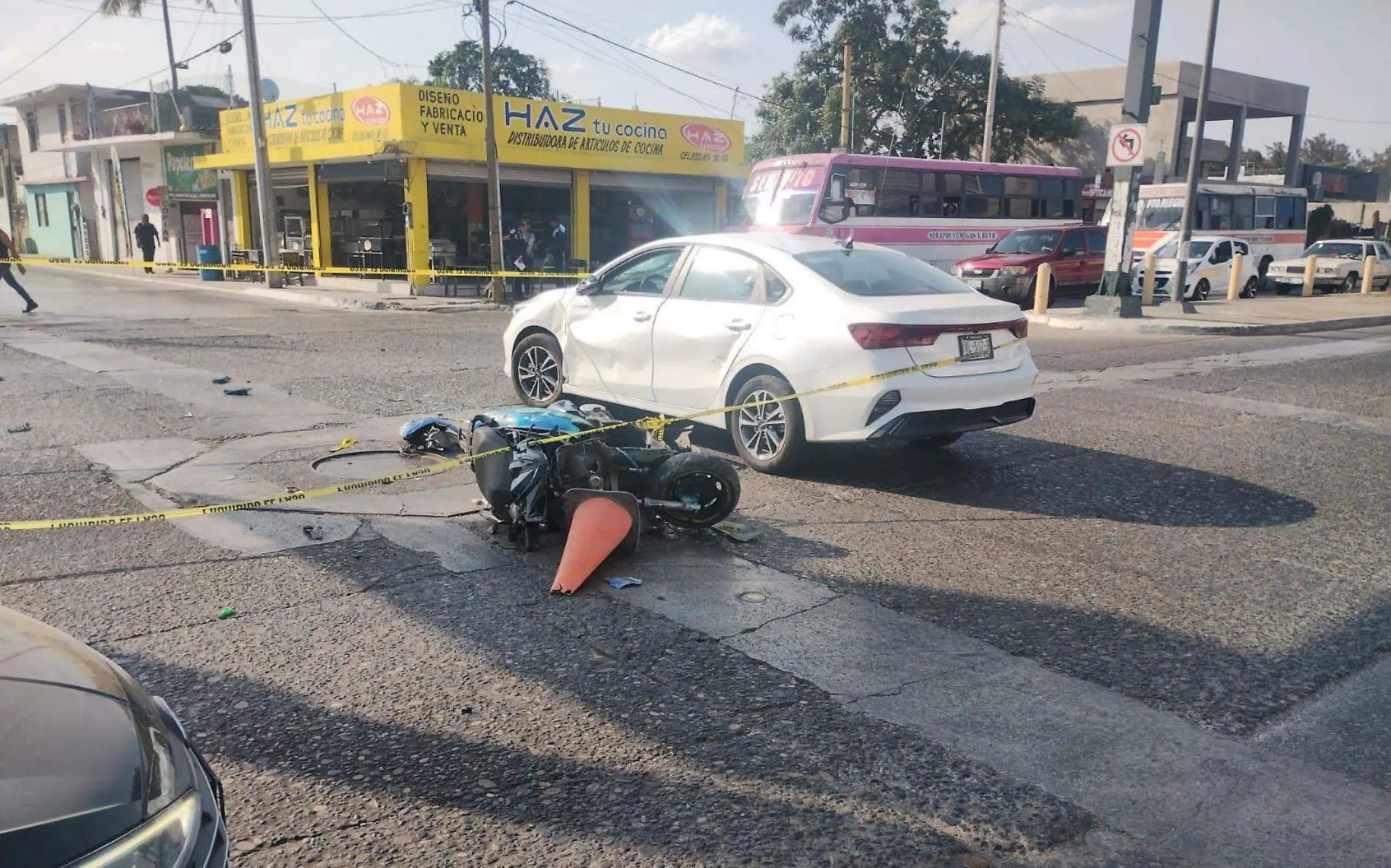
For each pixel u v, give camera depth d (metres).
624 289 8.02
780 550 5.55
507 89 43.47
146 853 1.89
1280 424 9.45
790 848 2.92
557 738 3.50
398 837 2.93
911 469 7.42
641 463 5.72
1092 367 13.20
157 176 36.72
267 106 27.75
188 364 11.38
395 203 25.50
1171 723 3.72
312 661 4.04
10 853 1.72
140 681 3.83
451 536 5.63
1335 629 4.63
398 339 14.71
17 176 48.09
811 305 6.70
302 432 8.02
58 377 10.19
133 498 6.12
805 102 37.09
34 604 4.53
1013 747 3.52
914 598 4.89
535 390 8.90
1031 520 6.25
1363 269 29.88
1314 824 3.12
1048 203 27.80
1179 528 6.15
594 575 5.07
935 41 36.44
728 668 4.07
